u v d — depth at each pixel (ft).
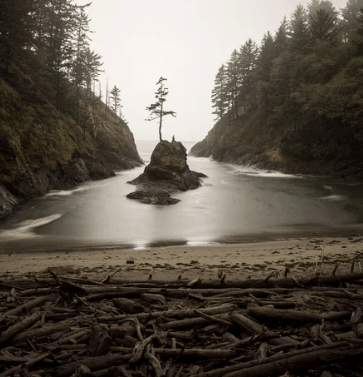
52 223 71.05
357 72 166.71
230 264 32.71
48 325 14.64
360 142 165.58
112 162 203.21
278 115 211.20
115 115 269.64
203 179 157.58
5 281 21.18
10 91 124.88
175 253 43.86
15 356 11.65
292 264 30.09
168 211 86.74
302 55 207.62
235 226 70.08
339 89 163.22
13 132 108.47
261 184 142.82
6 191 87.51
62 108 168.45
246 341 12.37
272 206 94.38
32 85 144.77
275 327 14.88
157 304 17.88
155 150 142.72
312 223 72.59
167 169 136.56
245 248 48.03
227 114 348.38
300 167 186.09
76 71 210.79
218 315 15.08
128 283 21.29
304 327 14.69
